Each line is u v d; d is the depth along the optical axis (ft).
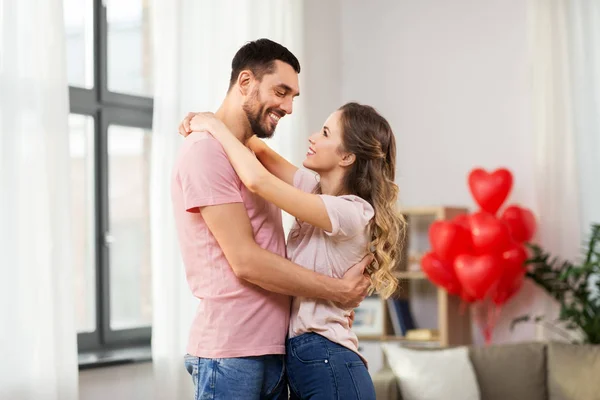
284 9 18.62
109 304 15.65
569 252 18.34
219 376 8.70
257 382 8.76
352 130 9.20
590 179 18.35
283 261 8.57
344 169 9.36
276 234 9.21
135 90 19.24
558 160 18.49
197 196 8.66
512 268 17.31
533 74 18.81
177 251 15.35
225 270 8.82
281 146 18.49
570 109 18.42
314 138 9.43
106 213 15.69
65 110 13.29
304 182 10.29
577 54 18.49
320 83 21.01
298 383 8.91
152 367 15.26
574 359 16.53
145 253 19.79
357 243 9.09
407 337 19.15
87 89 15.47
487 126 19.86
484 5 20.01
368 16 21.66
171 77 15.55
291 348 8.96
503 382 16.69
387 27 21.38
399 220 9.47
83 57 15.88
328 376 8.70
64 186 13.23
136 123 16.28
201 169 8.67
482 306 19.52
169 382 15.08
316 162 9.36
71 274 13.23
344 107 9.43
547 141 18.60
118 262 19.44
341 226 8.75
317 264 9.04
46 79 13.11
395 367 16.51
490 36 19.92
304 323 8.82
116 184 19.40
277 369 8.99
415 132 20.88
